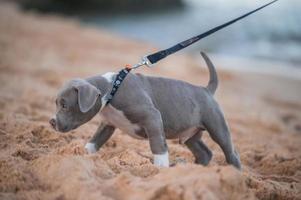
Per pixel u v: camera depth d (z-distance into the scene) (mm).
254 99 17766
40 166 6586
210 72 8164
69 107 6891
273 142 11477
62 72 16859
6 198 6023
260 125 13445
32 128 8734
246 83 21125
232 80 21281
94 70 17969
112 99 7051
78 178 6129
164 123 7430
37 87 13844
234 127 12250
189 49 29516
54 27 28875
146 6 49750
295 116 15828
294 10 42312
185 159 8633
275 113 15594
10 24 27516
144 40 31391
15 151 7344
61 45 23422
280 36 33969
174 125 7484
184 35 35438
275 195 6922
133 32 36344
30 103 11766
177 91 7527
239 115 14047
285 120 15445
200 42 31688
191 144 8203
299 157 9453
